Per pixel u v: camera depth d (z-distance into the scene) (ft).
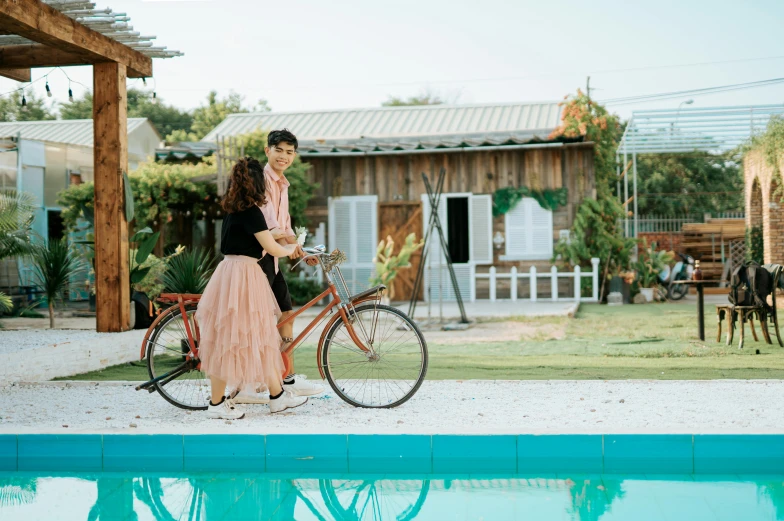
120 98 26.40
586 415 14.65
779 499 11.03
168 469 13.10
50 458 13.26
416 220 54.80
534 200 53.78
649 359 23.61
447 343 29.12
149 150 85.30
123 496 11.68
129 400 17.42
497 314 40.98
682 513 10.40
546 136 54.19
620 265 53.72
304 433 12.92
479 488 11.83
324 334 16.58
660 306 48.47
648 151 63.67
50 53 26.94
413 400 16.72
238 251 15.03
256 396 16.22
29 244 31.19
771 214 49.08
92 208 34.37
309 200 55.77
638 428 12.92
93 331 26.86
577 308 45.50
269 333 15.17
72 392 18.53
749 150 55.21
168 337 16.88
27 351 20.42
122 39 26.23
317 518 10.53
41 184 57.21
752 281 25.70
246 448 12.99
